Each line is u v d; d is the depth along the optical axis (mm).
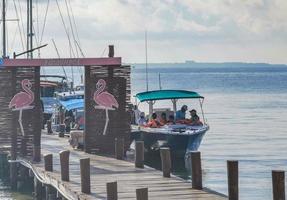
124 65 42500
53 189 35875
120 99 42500
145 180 32969
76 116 58344
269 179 45062
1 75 41438
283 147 64125
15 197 39906
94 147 43000
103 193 29703
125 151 42531
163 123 47625
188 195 29172
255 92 191875
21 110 41562
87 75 42469
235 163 27375
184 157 46719
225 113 112062
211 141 69625
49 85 69062
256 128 85188
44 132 59719
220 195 29250
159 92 50312
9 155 43750
